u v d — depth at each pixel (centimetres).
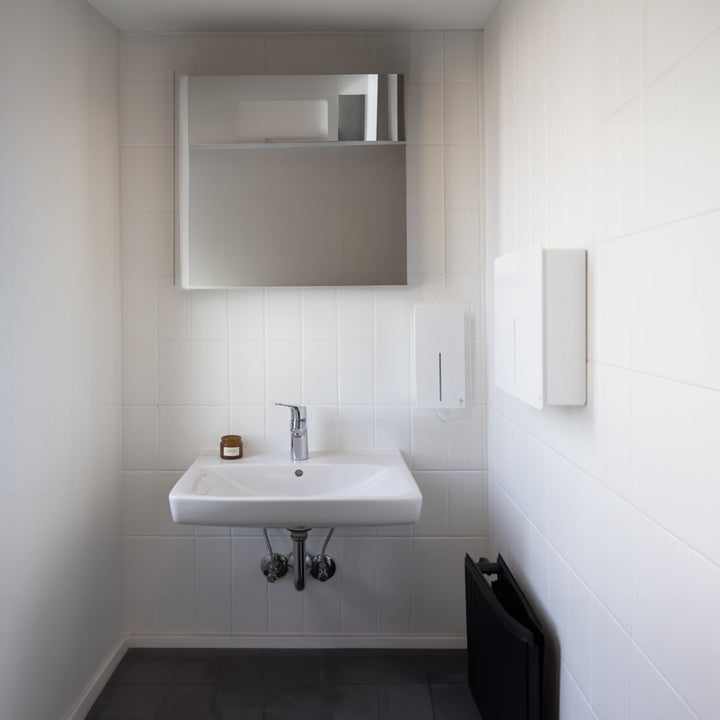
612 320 117
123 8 201
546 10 153
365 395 222
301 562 210
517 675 151
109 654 212
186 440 222
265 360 221
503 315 161
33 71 167
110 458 213
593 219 126
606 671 122
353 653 223
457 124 218
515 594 171
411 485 185
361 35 218
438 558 225
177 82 214
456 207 219
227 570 224
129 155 217
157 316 220
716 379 85
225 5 199
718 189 84
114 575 217
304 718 189
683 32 92
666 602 99
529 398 137
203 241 213
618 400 115
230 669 213
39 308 170
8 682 156
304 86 211
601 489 123
